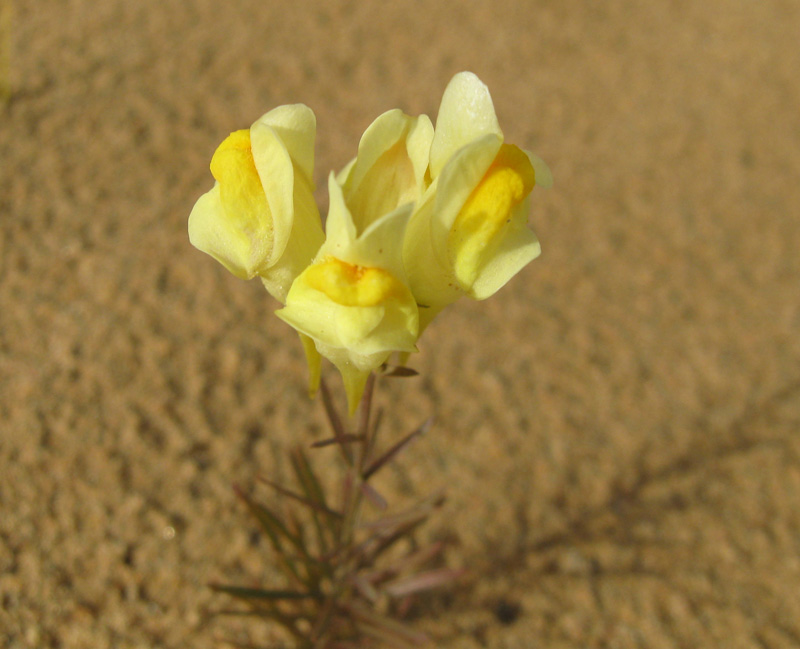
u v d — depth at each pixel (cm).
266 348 18
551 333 20
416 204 8
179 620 14
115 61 25
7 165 20
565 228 23
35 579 14
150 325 18
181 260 19
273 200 8
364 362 8
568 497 17
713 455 18
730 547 17
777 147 27
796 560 17
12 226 19
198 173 22
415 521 13
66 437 16
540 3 32
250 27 27
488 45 29
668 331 21
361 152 8
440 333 20
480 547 16
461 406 18
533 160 9
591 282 22
